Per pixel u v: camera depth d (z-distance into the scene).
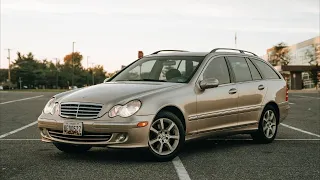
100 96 5.86
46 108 6.18
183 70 6.80
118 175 5.00
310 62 64.88
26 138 8.23
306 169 5.42
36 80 114.50
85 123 5.62
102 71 153.88
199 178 4.89
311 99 26.45
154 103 5.80
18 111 15.65
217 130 6.80
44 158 6.09
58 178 4.84
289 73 63.78
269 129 7.84
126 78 7.04
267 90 7.92
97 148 7.00
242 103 7.29
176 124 6.03
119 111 5.63
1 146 7.19
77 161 5.86
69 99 5.95
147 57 7.51
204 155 6.44
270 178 4.92
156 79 6.79
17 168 5.38
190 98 6.30
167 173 5.14
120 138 5.58
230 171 5.28
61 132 5.87
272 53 79.31
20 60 115.50
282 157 6.27
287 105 8.48
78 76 130.25
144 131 5.65
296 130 9.88
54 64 127.31
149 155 5.79
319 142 7.92
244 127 7.35
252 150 6.94
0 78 130.25
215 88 6.81
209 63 6.95
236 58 7.62
